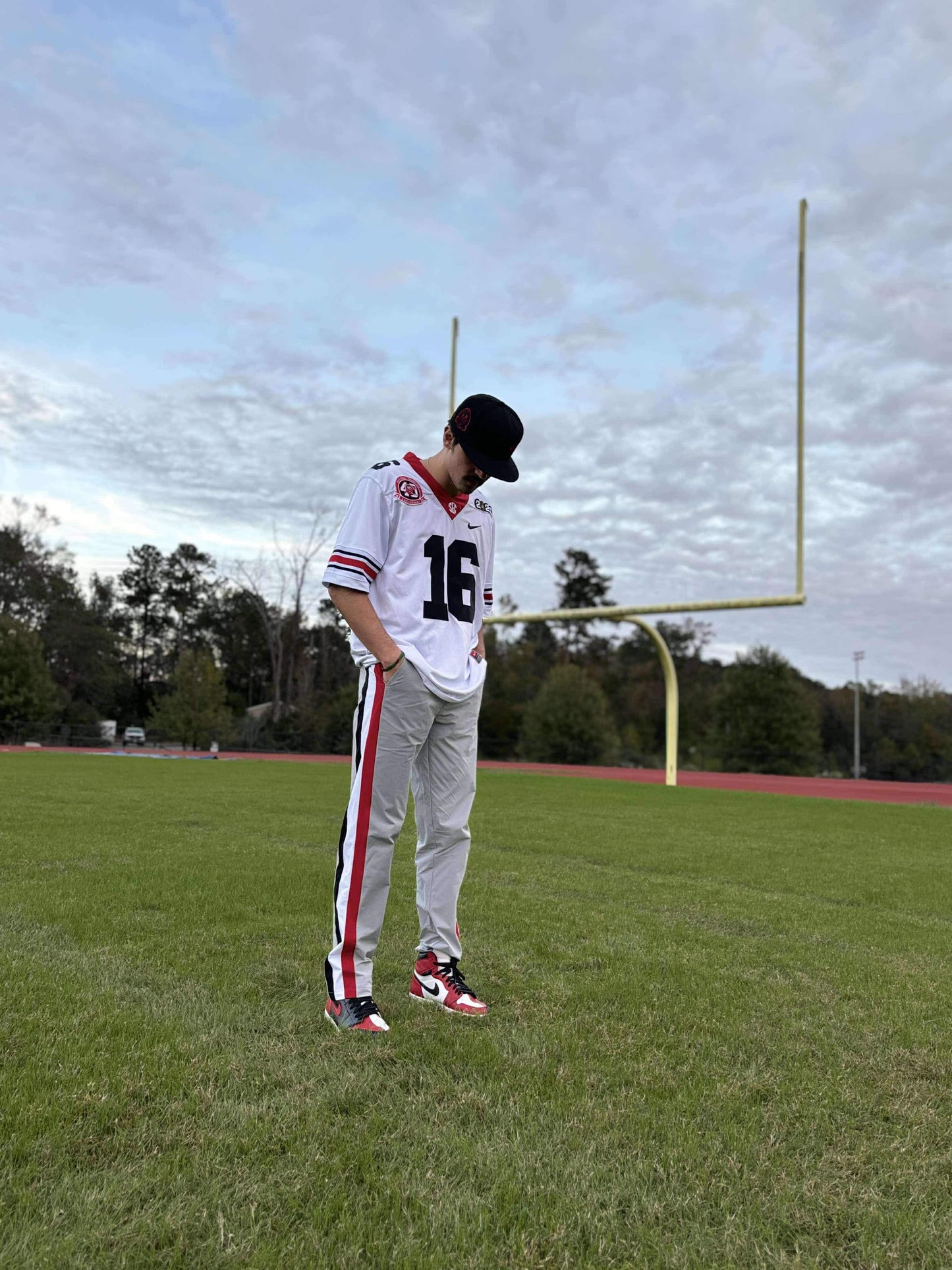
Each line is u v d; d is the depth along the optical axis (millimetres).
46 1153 1367
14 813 6133
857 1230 1268
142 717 51094
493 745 37875
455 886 2322
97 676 45188
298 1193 1287
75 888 3529
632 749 41000
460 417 2264
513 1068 1804
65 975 2316
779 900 3912
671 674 15234
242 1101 1588
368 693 2240
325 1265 1124
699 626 49625
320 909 3281
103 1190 1272
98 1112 1505
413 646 2254
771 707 36219
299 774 12203
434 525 2336
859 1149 1510
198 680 33625
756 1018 2209
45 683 33312
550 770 22750
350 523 2250
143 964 2471
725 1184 1371
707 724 41719
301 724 36406
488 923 3225
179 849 4730
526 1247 1181
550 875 4391
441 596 2334
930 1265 1191
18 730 32094
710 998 2359
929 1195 1369
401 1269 1130
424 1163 1397
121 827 5590
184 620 54469
